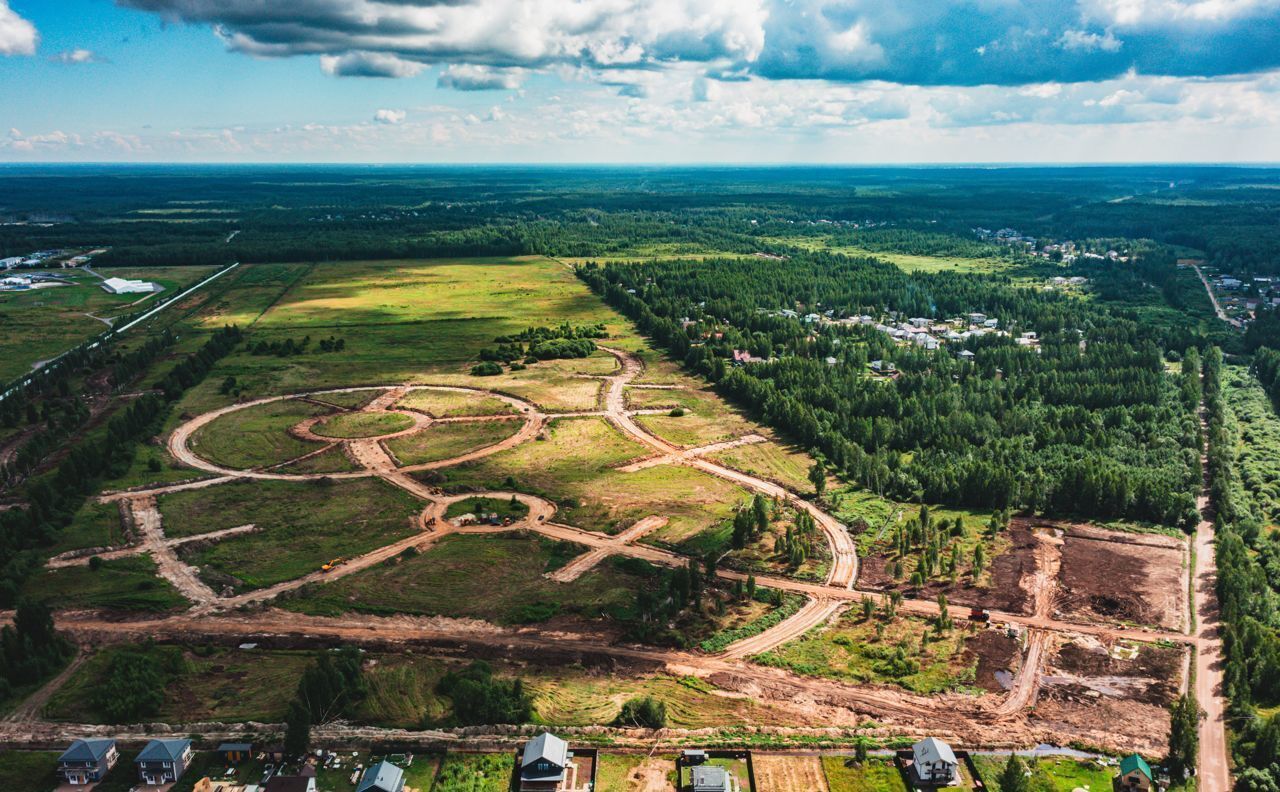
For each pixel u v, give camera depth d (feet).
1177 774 328.08
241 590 472.03
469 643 422.00
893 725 362.74
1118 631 435.53
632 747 344.28
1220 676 396.57
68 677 391.24
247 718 360.69
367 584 478.59
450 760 335.67
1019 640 426.92
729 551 522.88
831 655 416.26
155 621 439.22
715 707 375.25
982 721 366.43
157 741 328.90
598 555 516.73
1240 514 554.05
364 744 343.87
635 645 423.23
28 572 487.20
